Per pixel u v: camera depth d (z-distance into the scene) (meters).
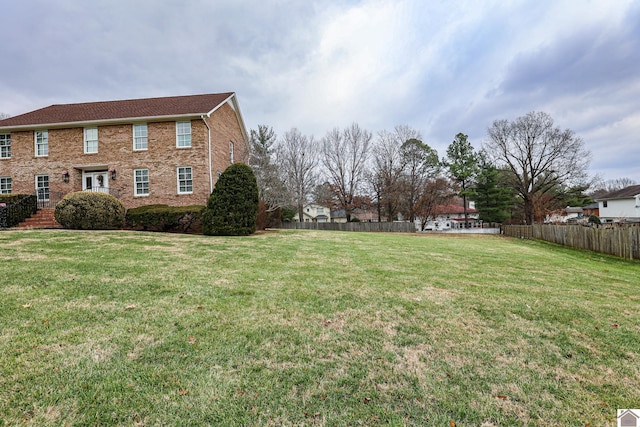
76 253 6.65
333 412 2.01
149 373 2.34
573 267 8.09
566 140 31.45
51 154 15.54
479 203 34.44
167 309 3.63
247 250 8.23
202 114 14.99
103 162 15.49
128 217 13.01
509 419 1.98
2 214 11.87
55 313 3.37
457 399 2.16
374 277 5.56
